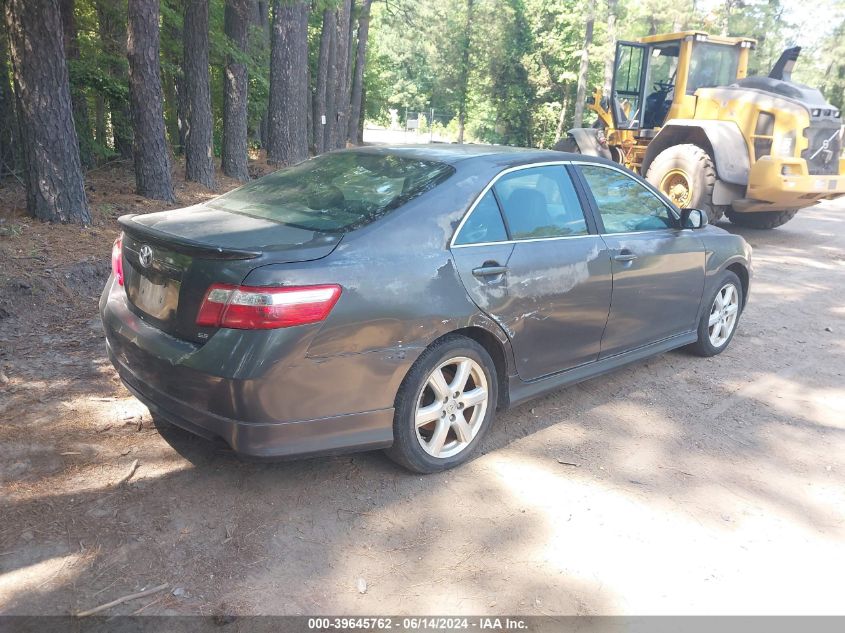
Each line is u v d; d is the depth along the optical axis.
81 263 5.94
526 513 3.14
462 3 47.34
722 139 9.80
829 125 9.58
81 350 4.64
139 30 8.56
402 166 3.63
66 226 6.99
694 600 2.65
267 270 2.71
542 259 3.67
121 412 3.82
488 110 56.62
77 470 3.22
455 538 2.93
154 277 3.05
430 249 3.20
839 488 3.54
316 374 2.82
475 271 3.34
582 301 3.93
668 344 4.85
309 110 28.23
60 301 5.41
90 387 4.10
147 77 8.80
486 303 3.38
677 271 4.66
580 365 4.12
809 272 8.84
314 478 3.31
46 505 2.94
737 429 4.17
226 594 2.51
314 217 3.25
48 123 6.79
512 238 3.59
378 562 2.74
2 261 5.66
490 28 46.66
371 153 3.89
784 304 7.25
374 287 2.94
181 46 13.77
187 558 2.68
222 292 2.73
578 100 33.75
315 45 28.44
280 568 2.67
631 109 12.21
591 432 4.02
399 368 3.06
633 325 4.40
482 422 3.55
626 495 3.35
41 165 6.88
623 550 2.92
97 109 13.00
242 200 3.65
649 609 2.58
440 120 60.50
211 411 2.80
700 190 9.95
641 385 4.79
